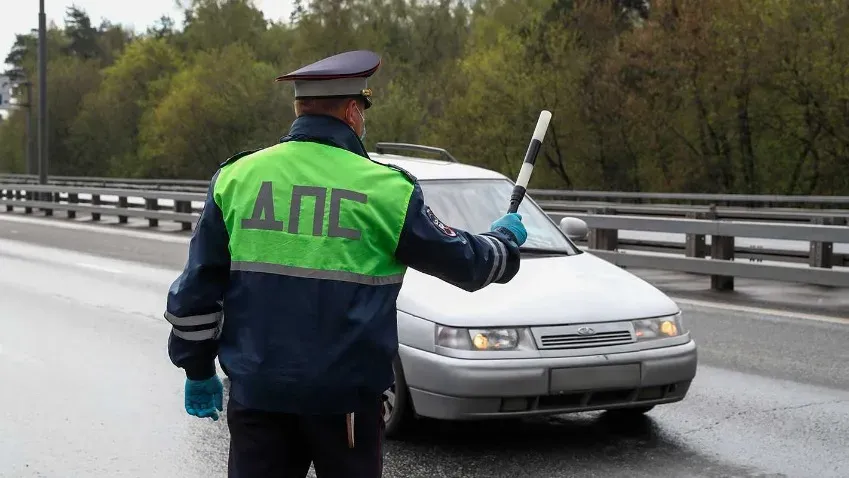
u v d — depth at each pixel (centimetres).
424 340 534
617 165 4481
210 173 6950
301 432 280
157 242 1984
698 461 538
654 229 1249
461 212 656
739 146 4075
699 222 1177
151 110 7825
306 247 267
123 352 849
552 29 4478
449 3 7112
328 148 278
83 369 784
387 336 271
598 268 618
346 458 278
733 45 3725
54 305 1116
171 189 4766
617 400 545
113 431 613
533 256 638
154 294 1210
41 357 829
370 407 276
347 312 265
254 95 6744
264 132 6744
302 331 265
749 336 880
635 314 551
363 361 267
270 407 269
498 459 543
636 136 4303
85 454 568
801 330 908
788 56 3622
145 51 8294
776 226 1099
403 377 550
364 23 6397
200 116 6819
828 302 1077
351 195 271
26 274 1423
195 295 276
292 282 266
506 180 709
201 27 8481
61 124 8656
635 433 590
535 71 4456
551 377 521
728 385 702
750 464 532
